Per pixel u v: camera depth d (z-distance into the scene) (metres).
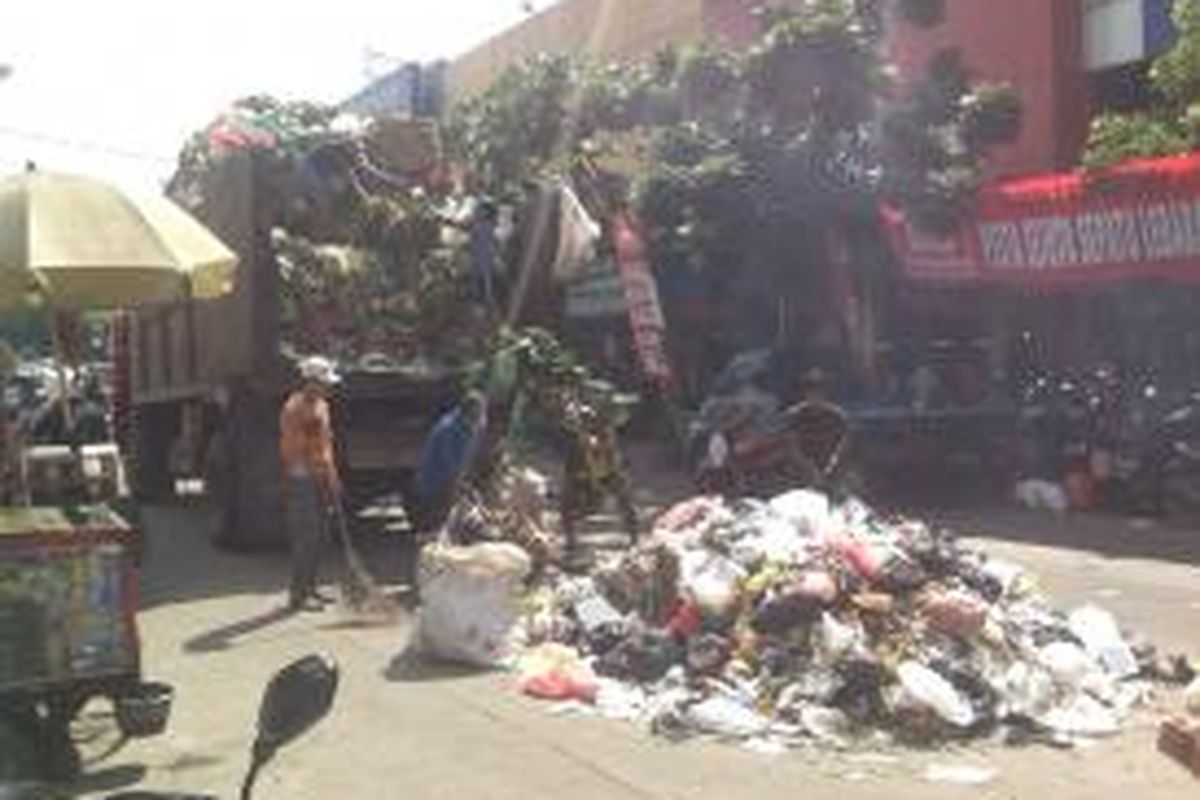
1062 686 10.16
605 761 9.14
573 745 9.47
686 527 12.20
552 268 17.91
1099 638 10.93
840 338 24.19
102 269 11.09
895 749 9.36
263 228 16.88
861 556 10.84
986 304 24.06
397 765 9.15
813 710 9.72
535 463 18.53
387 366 16.91
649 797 8.51
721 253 24.53
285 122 18.14
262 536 17.19
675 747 9.41
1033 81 25.06
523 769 9.02
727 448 17.58
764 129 24.22
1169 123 20.22
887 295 24.05
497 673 11.27
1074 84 24.75
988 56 25.81
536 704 10.42
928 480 20.52
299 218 17.22
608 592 11.94
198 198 18.56
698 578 10.99
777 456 17.30
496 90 27.70
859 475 19.73
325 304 17.00
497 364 15.53
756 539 11.45
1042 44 24.91
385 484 17.28
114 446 20.70
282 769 9.12
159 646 12.48
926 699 9.53
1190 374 21.59
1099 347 22.77
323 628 13.04
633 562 11.77
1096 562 15.80
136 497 20.55
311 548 13.88
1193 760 8.89
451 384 17.05
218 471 17.52
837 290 24.30
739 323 26.17
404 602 14.19
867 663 9.80
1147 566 15.52
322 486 13.95
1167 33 23.27
